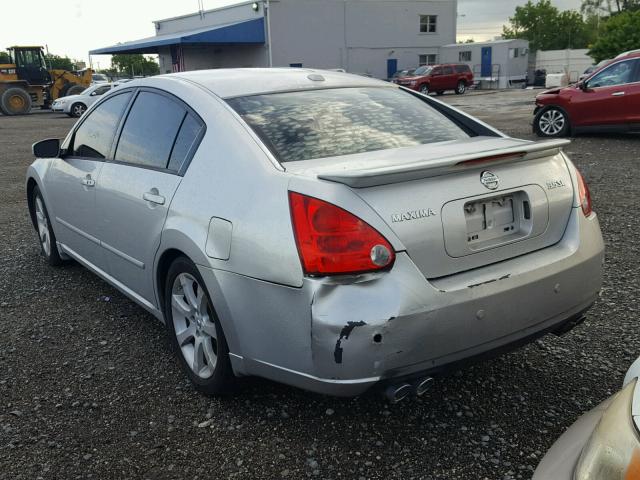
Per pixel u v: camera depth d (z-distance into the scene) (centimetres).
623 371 329
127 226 360
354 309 234
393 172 241
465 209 263
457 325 248
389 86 388
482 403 304
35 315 437
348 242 237
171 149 335
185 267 307
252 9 3819
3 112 3156
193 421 298
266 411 304
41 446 281
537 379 325
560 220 295
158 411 308
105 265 415
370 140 308
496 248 270
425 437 279
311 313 239
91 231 420
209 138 309
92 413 308
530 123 1666
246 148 289
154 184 334
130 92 403
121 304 454
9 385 338
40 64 3319
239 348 276
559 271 278
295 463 264
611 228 599
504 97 3180
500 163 274
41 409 312
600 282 306
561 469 155
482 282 255
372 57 4203
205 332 306
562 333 307
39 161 525
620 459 138
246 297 264
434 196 254
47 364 362
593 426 164
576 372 330
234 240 268
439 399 309
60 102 2894
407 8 4253
